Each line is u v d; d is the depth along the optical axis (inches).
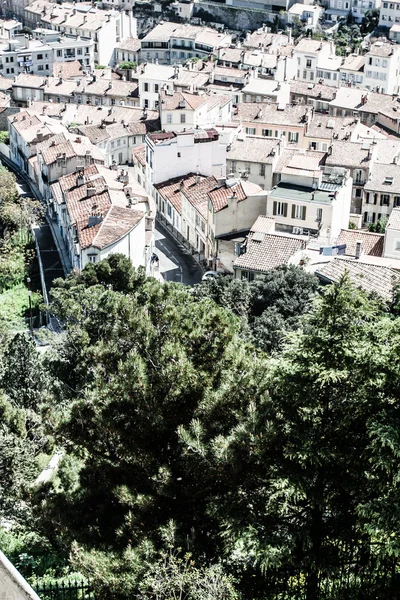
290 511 1352.1
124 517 1378.0
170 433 1481.3
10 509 1694.1
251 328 2891.2
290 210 4480.8
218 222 4498.0
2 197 5374.0
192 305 1902.1
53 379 2317.9
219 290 3284.9
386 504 1220.5
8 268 4532.5
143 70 7731.3
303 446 1275.8
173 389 1480.1
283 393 1343.5
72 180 4867.1
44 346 3535.9
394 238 4163.4
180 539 1326.3
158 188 5492.1
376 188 5398.6
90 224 4047.7
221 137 5502.0
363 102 7121.1
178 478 1409.9
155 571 1231.5
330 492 1320.1
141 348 1633.9
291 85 7495.1
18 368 2345.0
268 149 5447.8
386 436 1211.2
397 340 1299.2
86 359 2146.9
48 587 1444.4
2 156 6835.6
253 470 1347.2
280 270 3432.6
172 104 6599.4
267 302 3250.5
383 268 3385.8
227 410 1425.9
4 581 676.1
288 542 1279.5
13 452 1733.5
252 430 1321.4
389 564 1326.3
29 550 1631.4
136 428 1478.8
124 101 7701.8
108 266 3341.5
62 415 1583.4
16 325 3949.3
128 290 3309.5
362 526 1259.2
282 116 6501.0
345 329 1321.4
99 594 1268.5
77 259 4052.7
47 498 1502.2
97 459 1528.1
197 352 1552.7
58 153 5359.3
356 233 4392.2
